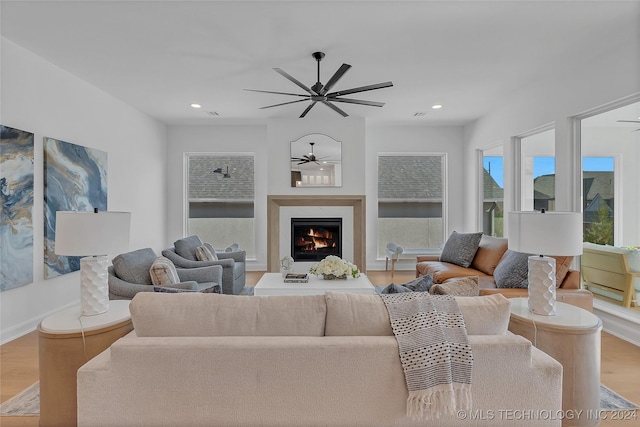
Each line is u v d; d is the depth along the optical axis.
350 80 3.82
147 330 1.41
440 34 2.81
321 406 1.34
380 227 6.16
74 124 3.72
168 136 6.00
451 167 6.11
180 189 6.03
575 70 3.40
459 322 1.40
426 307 1.45
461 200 6.12
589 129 3.40
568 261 2.75
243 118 5.56
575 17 2.55
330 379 1.33
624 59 2.90
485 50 3.09
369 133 6.06
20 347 2.82
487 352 1.35
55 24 2.65
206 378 1.32
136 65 3.43
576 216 1.86
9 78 2.94
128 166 4.81
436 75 3.69
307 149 5.52
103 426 1.33
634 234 3.02
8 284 2.89
